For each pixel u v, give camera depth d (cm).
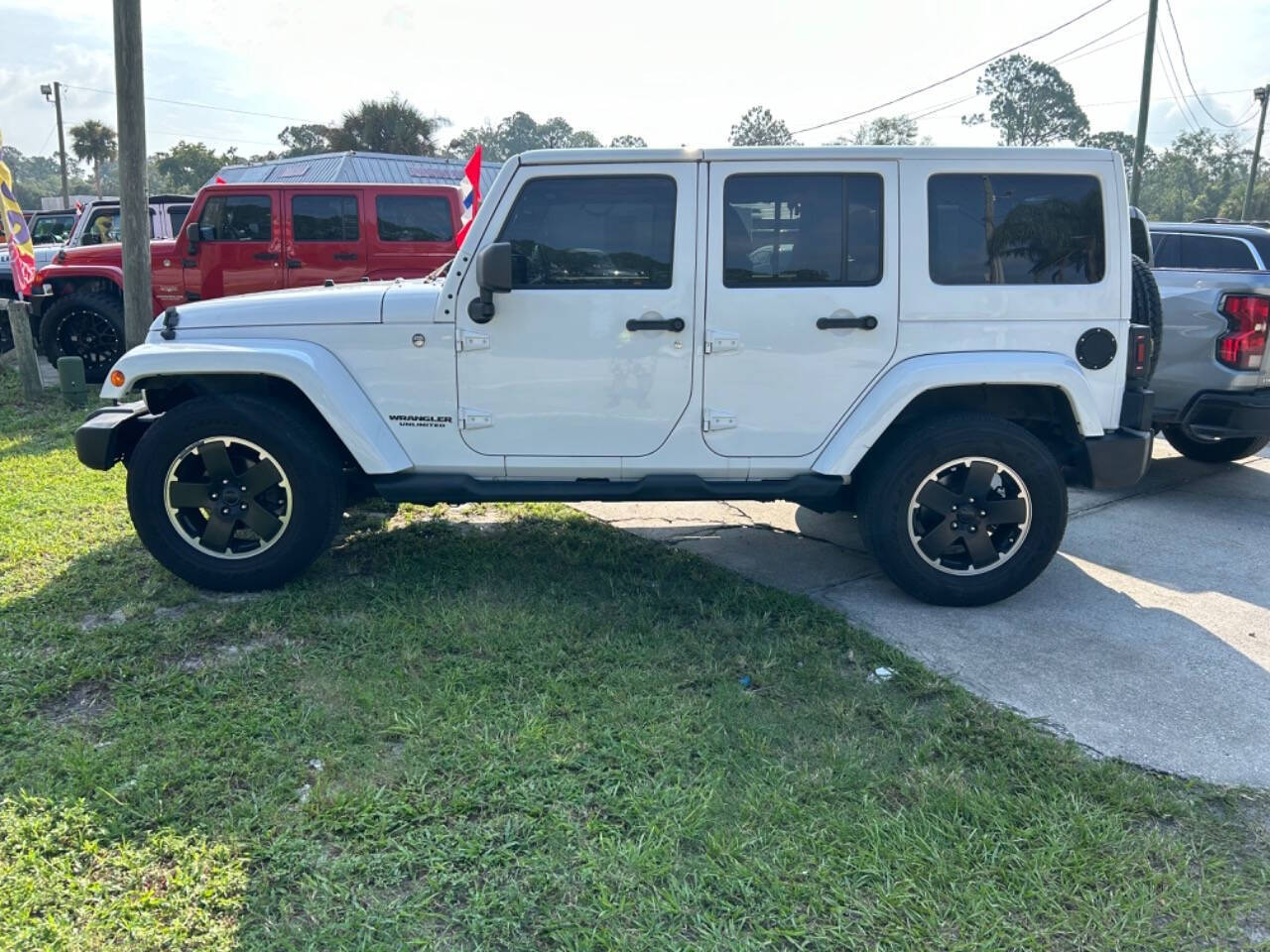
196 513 442
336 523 440
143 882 253
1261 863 267
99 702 345
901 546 438
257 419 420
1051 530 436
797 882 255
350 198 982
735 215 414
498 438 429
